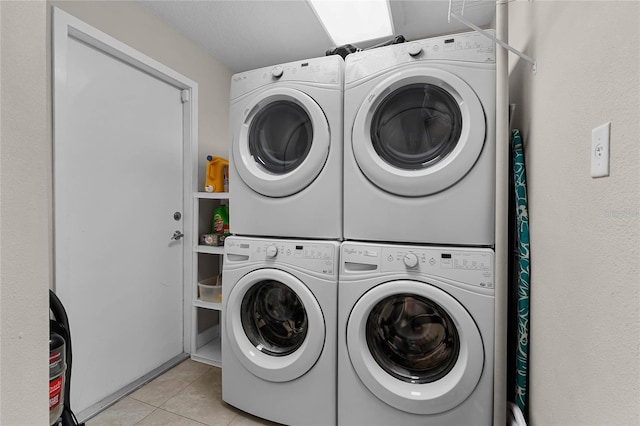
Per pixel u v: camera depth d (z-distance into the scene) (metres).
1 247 0.40
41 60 0.46
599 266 0.60
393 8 1.81
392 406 1.13
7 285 0.41
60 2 1.34
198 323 2.13
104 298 1.57
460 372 1.05
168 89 1.97
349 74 1.24
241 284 1.35
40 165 0.45
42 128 0.46
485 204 1.08
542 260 0.92
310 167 1.26
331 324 1.21
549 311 0.86
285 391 1.29
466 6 1.14
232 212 1.44
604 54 0.58
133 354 1.72
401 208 1.16
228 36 2.05
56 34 1.31
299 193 1.31
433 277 1.08
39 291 0.45
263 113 1.43
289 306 1.41
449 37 1.12
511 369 1.23
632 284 0.50
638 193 0.48
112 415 1.42
